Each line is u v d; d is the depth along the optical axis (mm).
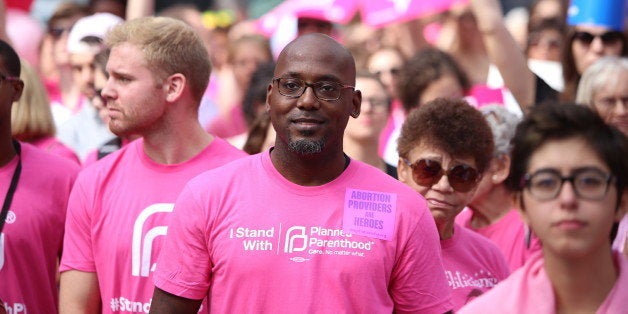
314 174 9492
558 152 7469
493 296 7805
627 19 17125
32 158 12695
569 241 7398
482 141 10883
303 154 9336
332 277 9242
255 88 17125
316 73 9281
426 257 9516
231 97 22156
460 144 10766
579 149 7445
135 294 11055
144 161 11461
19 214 12297
